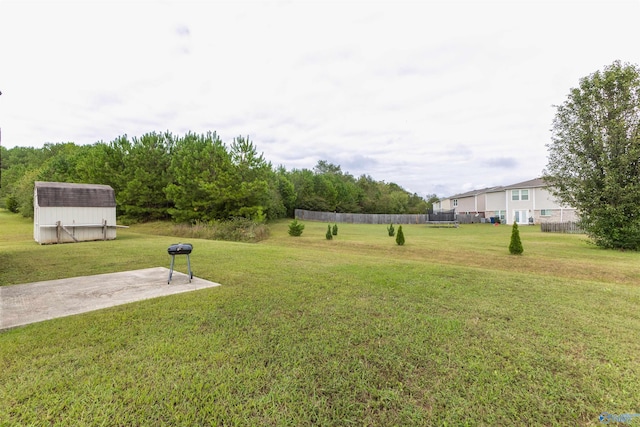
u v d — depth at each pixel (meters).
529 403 2.17
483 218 36.78
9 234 17.02
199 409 2.04
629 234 11.35
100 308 4.05
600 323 3.73
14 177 41.22
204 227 18.52
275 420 1.96
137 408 2.04
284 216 36.75
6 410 1.99
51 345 2.93
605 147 11.84
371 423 1.96
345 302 4.42
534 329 3.50
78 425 1.87
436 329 3.45
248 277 6.00
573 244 13.54
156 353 2.79
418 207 60.78
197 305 4.20
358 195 51.66
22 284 5.40
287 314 3.89
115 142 24.06
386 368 2.60
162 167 23.81
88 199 14.39
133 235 17.38
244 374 2.46
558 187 13.20
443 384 2.38
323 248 14.03
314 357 2.77
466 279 6.05
